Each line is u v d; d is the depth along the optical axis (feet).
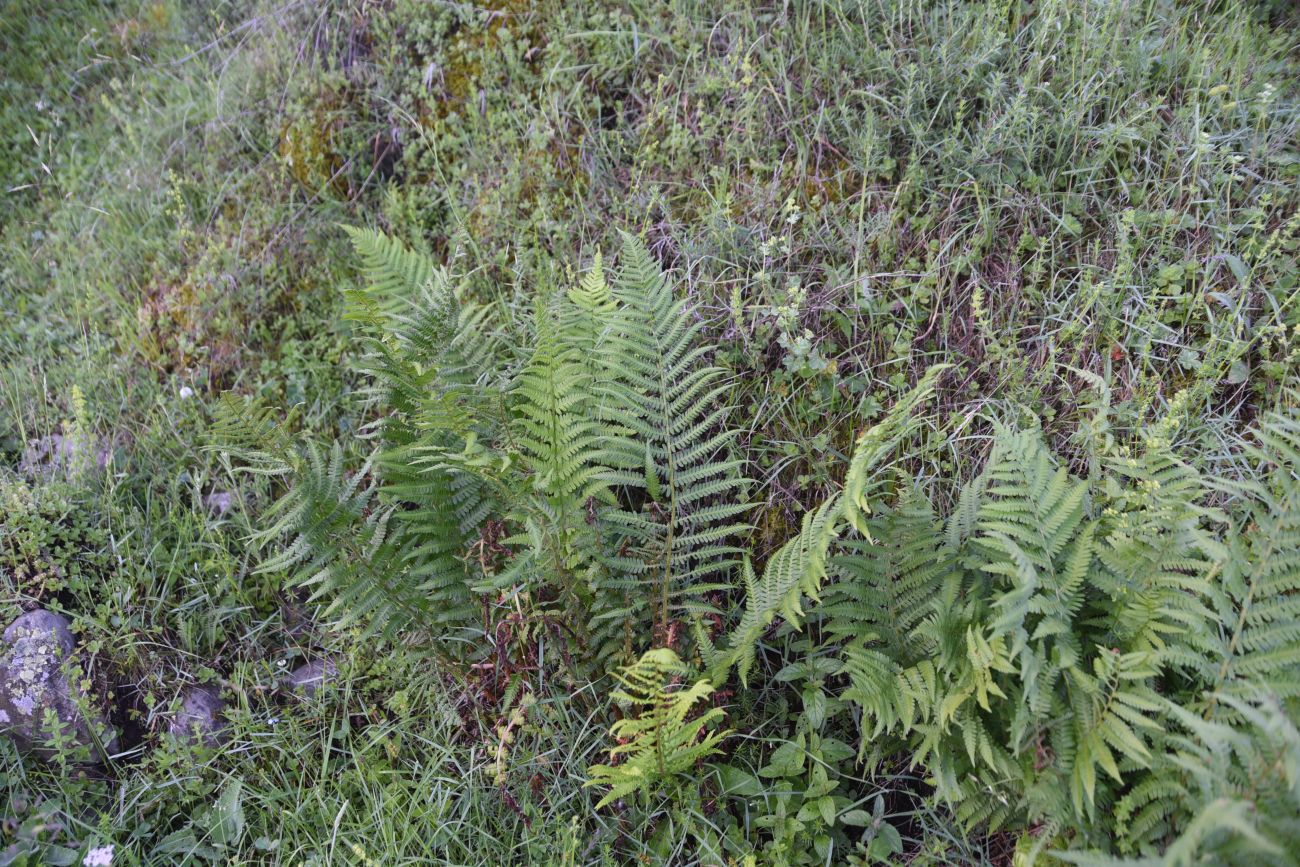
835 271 9.53
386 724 9.01
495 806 8.37
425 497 8.54
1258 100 9.68
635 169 10.96
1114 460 8.11
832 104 10.66
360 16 13.12
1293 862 5.33
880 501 8.63
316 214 12.47
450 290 9.09
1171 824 6.31
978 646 6.72
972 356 9.29
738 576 9.10
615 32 11.81
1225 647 6.57
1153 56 10.23
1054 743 6.67
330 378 11.43
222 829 8.54
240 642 9.80
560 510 8.05
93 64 15.80
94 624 9.34
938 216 9.77
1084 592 7.41
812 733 7.98
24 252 13.51
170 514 10.27
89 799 8.86
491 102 12.09
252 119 13.33
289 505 9.80
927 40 10.68
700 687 6.83
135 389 11.72
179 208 13.14
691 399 9.42
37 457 11.17
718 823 8.09
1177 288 8.86
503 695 8.82
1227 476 8.25
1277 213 9.28
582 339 9.16
